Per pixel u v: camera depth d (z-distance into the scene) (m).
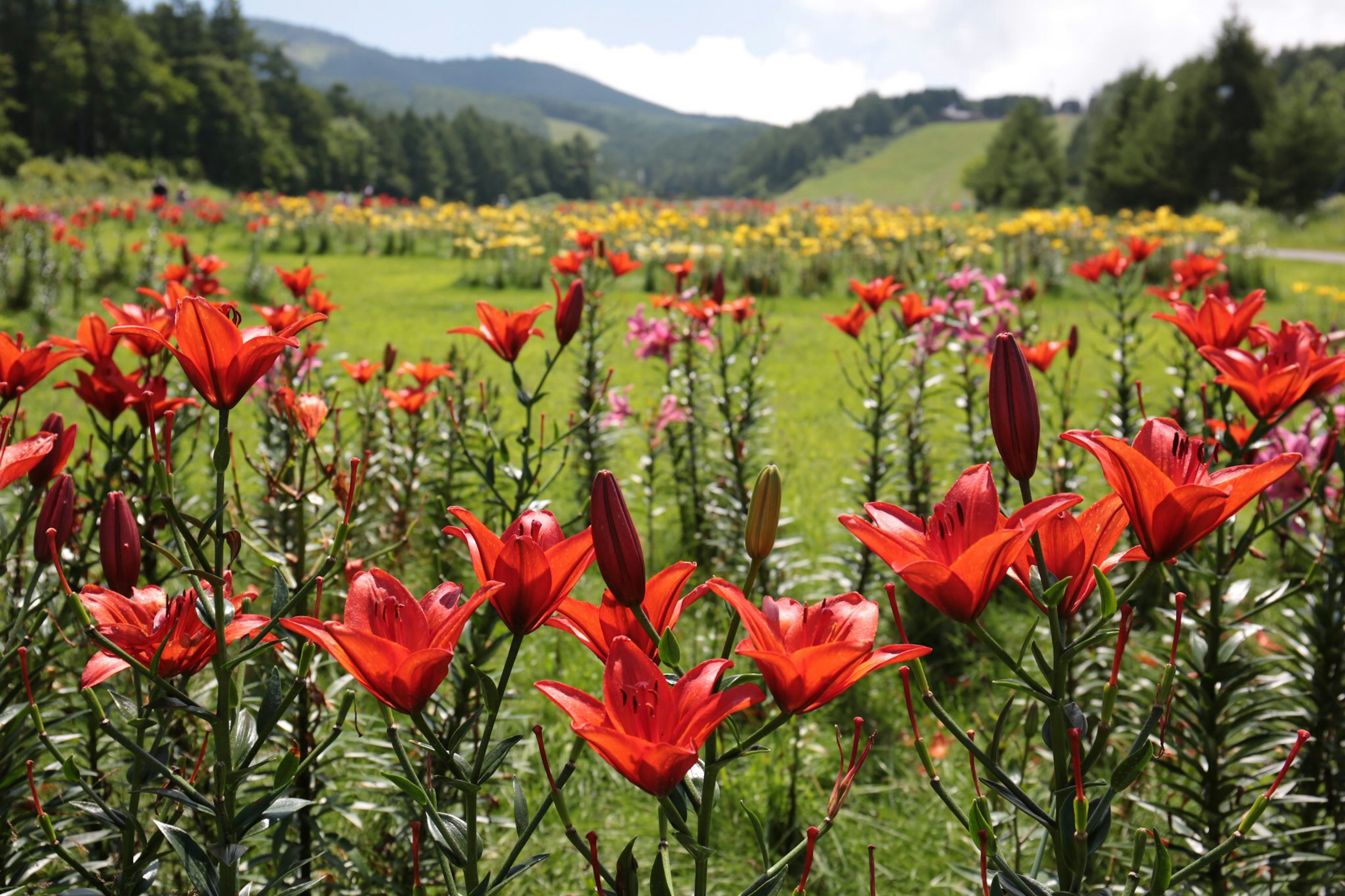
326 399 3.50
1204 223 16.39
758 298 14.61
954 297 4.78
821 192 118.62
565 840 2.71
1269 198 40.91
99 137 68.94
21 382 1.63
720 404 4.58
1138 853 0.96
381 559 3.72
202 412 1.80
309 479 3.24
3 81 63.16
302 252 22.56
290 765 1.15
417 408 3.54
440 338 10.67
